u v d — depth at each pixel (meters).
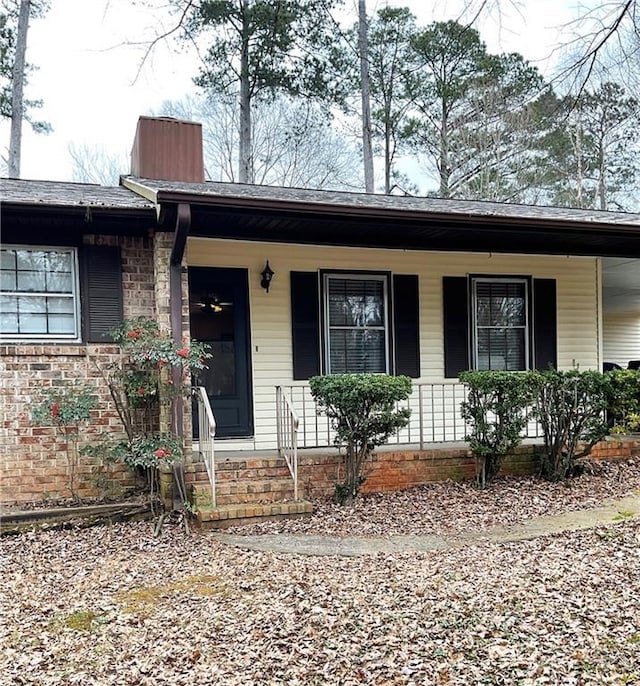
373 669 3.12
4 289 6.71
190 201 6.05
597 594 3.98
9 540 5.69
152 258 7.22
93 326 6.87
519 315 9.15
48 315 6.86
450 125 19.47
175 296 6.55
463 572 4.52
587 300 9.48
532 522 5.86
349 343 8.39
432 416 7.99
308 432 8.12
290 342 8.14
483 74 15.09
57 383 6.68
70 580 4.66
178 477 6.37
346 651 3.31
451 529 5.73
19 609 4.11
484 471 7.20
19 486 6.49
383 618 3.70
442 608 3.82
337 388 6.46
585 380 7.36
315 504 6.61
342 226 7.16
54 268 6.91
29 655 3.44
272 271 8.07
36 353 6.61
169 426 6.50
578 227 7.39
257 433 7.95
